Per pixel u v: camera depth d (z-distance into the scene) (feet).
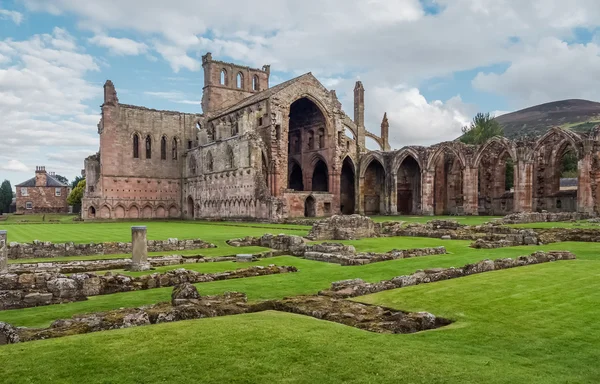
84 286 50.01
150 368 25.03
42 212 410.52
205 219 264.93
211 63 307.17
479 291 46.68
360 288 46.65
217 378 23.91
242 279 59.21
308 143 290.97
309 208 257.96
